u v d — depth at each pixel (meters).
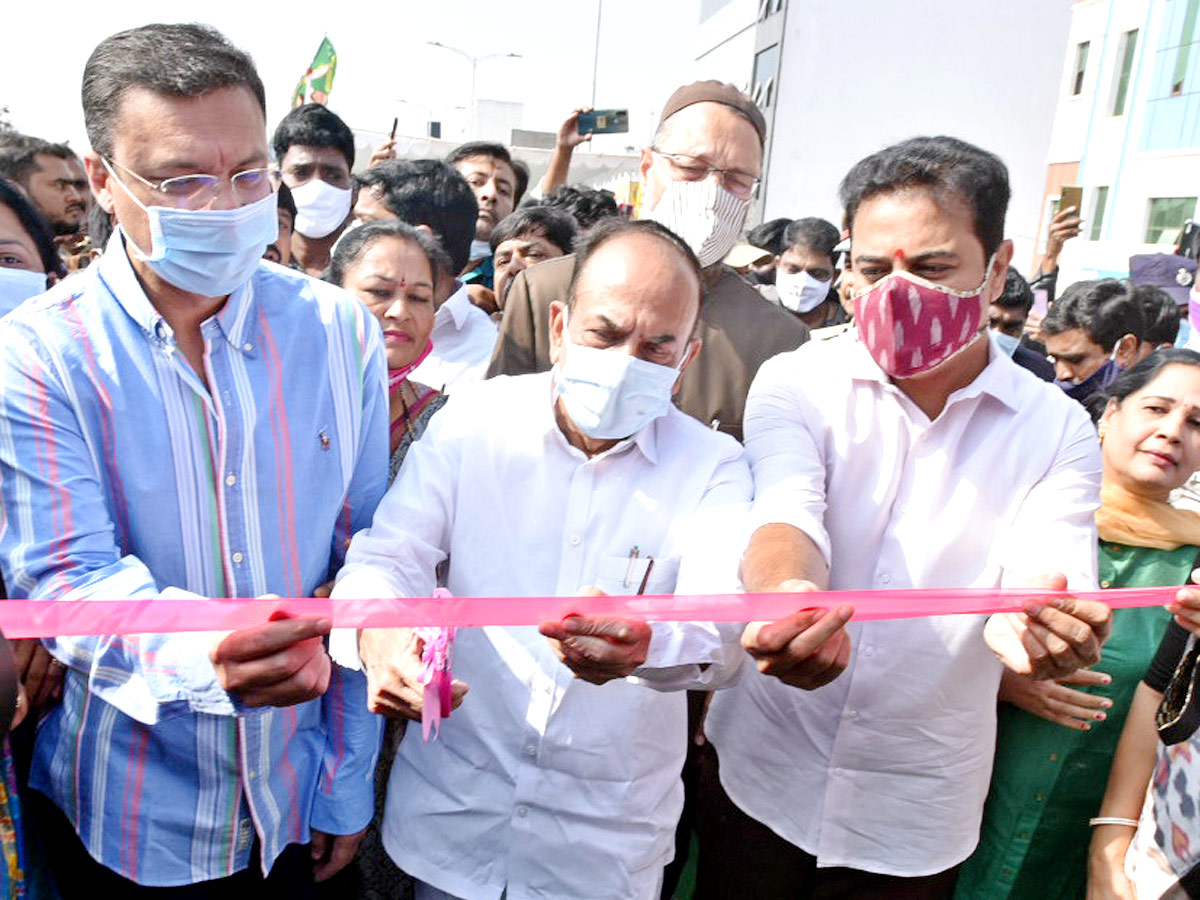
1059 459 1.87
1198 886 1.74
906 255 1.74
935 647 1.89
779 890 2.14
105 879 1.73
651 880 1.82
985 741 1.97
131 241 1.54
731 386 2.54
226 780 1.70
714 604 1.46
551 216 3.86
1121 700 2.06
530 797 1.75
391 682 1.48
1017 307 4.10
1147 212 17.53
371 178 3.47
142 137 1.46
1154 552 2.14
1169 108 16.84
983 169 1.73
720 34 18.17
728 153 2.48
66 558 1.45
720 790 2.21
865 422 1.92
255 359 1.65
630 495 1.76
